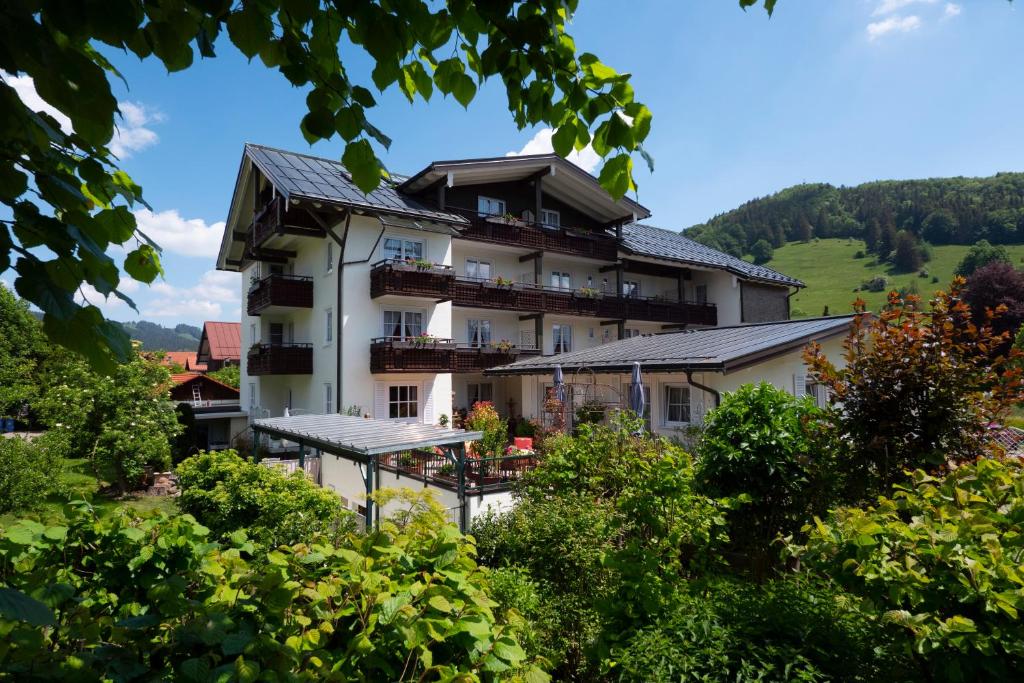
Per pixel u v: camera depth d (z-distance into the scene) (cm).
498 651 227
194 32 160
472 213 2095
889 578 258
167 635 206
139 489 1460
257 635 195
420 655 212
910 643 252
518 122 226
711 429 600
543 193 2412
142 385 1461
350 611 219
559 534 502
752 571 548
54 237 158
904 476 490
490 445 1405
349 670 209
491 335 2317
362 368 1792
